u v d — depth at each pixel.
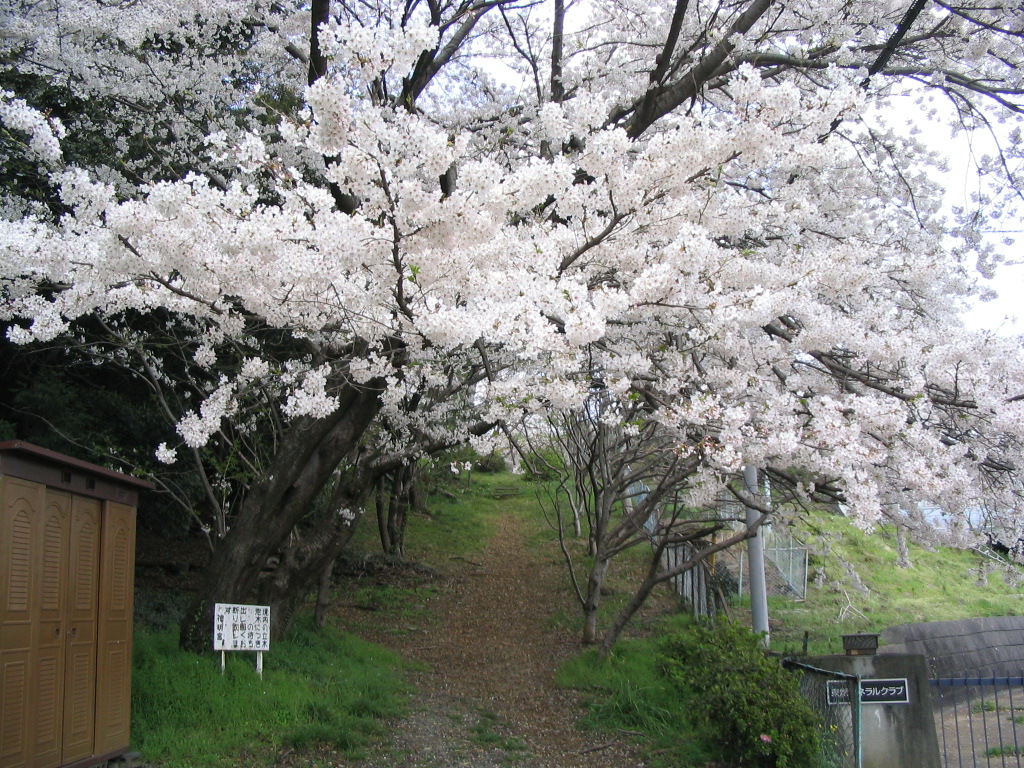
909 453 6.57
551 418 11.30
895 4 8.73
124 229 4.54
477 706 8.71
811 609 12.16
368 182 4.56
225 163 9.10
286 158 9.03
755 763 6.55
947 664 10.35
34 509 5.36
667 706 8.03
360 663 9.72
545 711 8.53
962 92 9.31
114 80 9.23
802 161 5.60
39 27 8.66
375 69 4.23
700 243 5.22
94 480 5.99
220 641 7.77
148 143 10.05
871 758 6.76
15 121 4.79
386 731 7.44
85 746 5.63
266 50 9.59
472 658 10.99
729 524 12.35
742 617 11.62
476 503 24.72
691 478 8.41
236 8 8.91
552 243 5.96
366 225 4.70
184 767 5.96
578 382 5.57
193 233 4.75
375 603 13.86
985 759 7.45
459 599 14.70
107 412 10.91
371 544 17.80
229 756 6.28
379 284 5.26
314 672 8.67
